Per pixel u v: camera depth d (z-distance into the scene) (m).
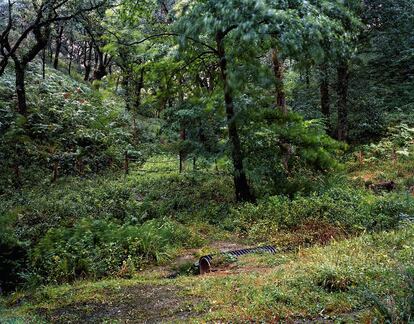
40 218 11.82
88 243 9.58
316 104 23.42
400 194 12.26
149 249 9.70
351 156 19.12
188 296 6.45
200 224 11.95
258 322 5.03
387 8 19.80
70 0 16.06
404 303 4.49
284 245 9.47
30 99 20.92
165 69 14.26
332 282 5.70
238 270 7.91
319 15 11.27
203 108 13.39
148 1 14.38
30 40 24.92
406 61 23.39
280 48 11.43
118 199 13.74
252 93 13.00
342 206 10.87
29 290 8.18
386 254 6.63
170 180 16.64
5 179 15.76
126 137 22.31
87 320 6.05
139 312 6.09
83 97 24.41
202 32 11.40
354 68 22.72
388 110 22.78
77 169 18.12
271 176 13.38
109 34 16.56
